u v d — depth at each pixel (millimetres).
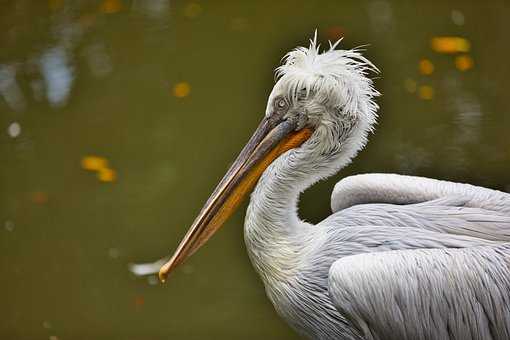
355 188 8406
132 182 12969
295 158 7691
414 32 16250
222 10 17469
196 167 13219
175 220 12234
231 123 14172
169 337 10234
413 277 7129
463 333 7191
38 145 13781
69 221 12258
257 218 7664
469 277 7156
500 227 7539
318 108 7648
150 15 17422
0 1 17781
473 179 12414
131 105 14641
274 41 16328
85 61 15867
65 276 11328
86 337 10320
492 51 15539
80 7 17750
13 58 15930
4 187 12938
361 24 16672
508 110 13859
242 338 10211
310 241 7680
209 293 10992
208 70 15539
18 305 10875
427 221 7660
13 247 11820
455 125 13539
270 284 7691
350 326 7488
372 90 7875
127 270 11391
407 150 13023
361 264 7148
